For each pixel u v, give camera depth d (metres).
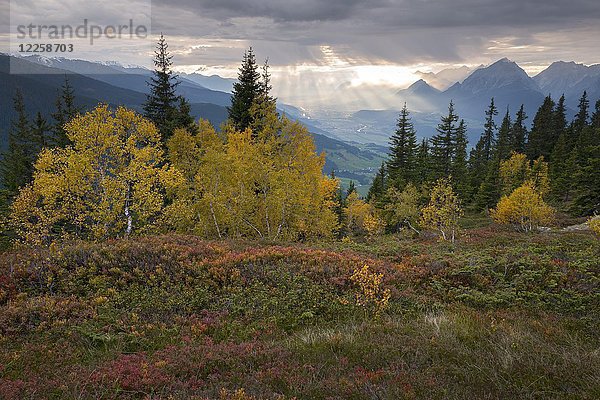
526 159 72.06
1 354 8.61
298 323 10.97
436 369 7.72
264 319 10.93
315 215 28.53
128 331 9.93
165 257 13.89
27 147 45.56
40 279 12.41
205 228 24.84
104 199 21.48
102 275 12.72
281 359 8.33
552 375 7.52
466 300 12.67
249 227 26.67
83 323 10.11
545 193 56.72
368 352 8.63
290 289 12.57
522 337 9.20
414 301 12.37
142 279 12.66
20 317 10.14
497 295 12.63
